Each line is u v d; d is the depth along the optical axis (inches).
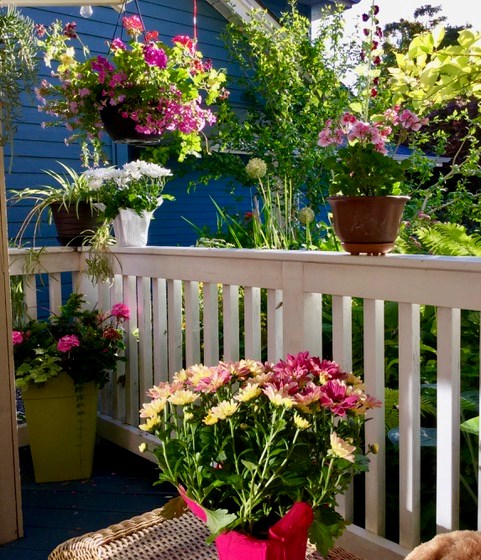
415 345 74.0
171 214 273.6
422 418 98.3
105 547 60.8
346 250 78.9
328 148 248.4
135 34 117.4
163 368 117.1
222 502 54.2
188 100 116.6
